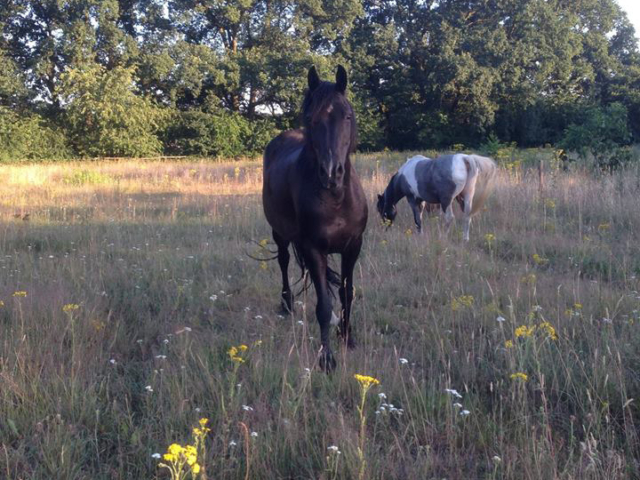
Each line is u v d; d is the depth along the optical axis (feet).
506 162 54.60
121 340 14.94
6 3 110.42
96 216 35.17
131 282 19.85
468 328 15.40
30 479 9.06
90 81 100.73
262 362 13.08
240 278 20.97
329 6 121.49
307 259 13.60
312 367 12.61
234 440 10.14
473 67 112.37
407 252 24.02
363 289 19.06
